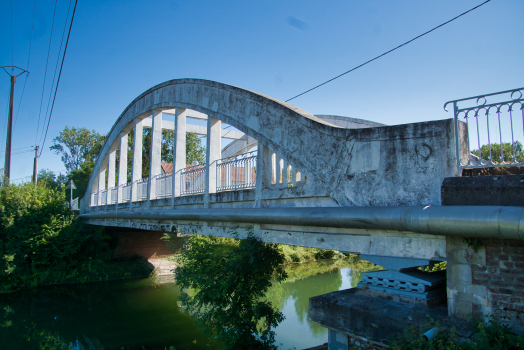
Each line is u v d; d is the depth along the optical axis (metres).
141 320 13.57
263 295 9.02
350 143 5.41
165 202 11.23
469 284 3.95
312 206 6.06
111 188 17.39
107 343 11.41
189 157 37.75
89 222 21.20
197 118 14.55
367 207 4.83
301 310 13.25
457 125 4.36
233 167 8.53
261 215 6.57
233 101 8.28
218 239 10.34
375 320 4.53
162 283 19.33
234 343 8.41
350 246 5.35
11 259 18.05
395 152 4.86
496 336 3.46
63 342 11.83
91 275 19.59
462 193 3.92
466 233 3.72
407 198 4.68
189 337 11.53
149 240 23.33
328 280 18.20
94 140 49.16
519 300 3.60
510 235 3.40
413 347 3.73
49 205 20.55
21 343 11.81
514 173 4.13
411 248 4.59
